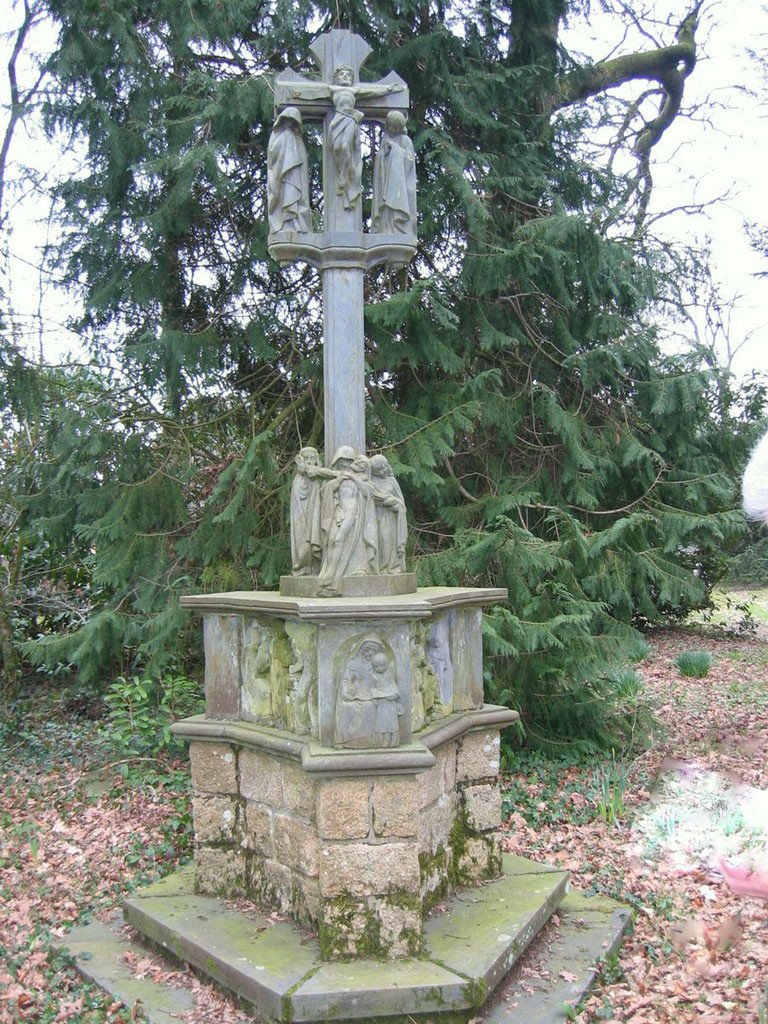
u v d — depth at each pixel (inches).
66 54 236.1
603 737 238.2
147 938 131.4
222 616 143.8
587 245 244.4
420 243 258.7
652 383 270.2
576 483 261.4
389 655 120.7
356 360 142.3
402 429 242.5
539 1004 113.0
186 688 238.7
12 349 251.6
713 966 123.5
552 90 286.2
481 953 116.3
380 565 136.7
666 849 166.9
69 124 253.4
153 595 243.9
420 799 129.1
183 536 257.4
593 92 414.3
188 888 143.5
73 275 261.1
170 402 258.1
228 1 232.1
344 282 142.3
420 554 248.1
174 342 235.5
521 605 231.8
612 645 230.8
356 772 116.4
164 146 244.8
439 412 254.7
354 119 140.7
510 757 226.1
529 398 265.6
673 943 132.0
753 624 509.4
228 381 267.0
